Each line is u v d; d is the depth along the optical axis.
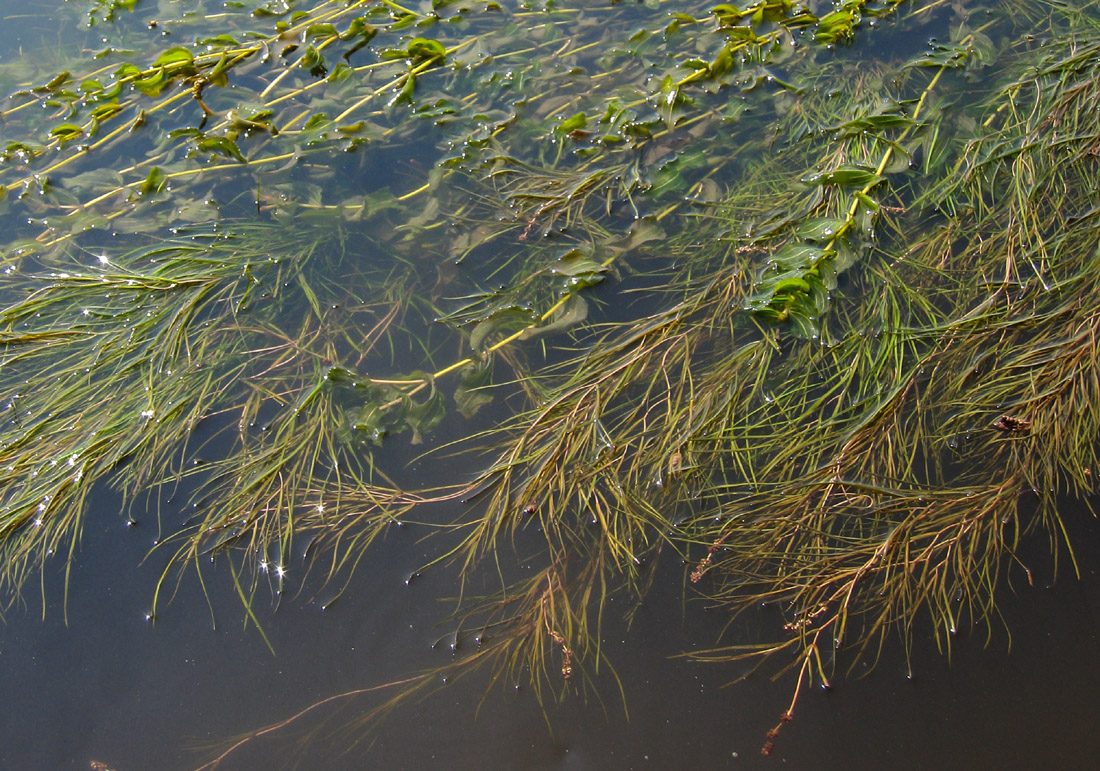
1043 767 1.80
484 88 3.78
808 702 1.92
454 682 2.03
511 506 2.32
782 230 2.90
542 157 3.43
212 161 3.54
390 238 3.16
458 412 2.56
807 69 3.63
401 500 2.37
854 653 1.98
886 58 3.66
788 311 2.62
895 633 2.00
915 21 3.84
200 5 4.51
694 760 1.89
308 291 2.93
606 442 2.40
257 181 3.43
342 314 2.90
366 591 2.20
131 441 2.56
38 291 3.04
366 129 3.58
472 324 2.81
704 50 3.82
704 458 2.34
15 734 2.03
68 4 4.64
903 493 2.22
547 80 3.78
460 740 1.95
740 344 2.61
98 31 4.40
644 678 2.00
